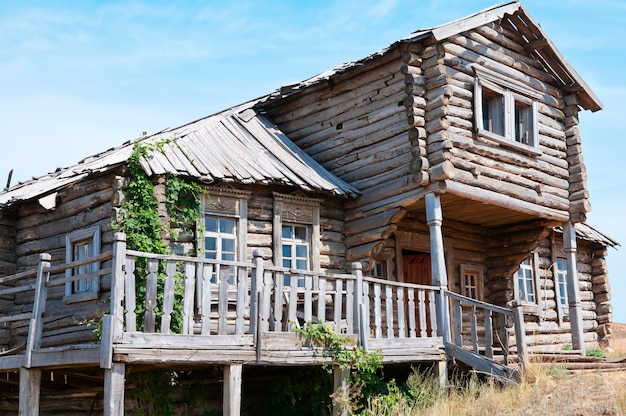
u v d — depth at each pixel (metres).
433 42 15.21
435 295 14.55
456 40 15.70
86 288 13.77
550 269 21.86
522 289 20.58
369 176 15.86
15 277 12.14
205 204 14.12
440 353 14.11
